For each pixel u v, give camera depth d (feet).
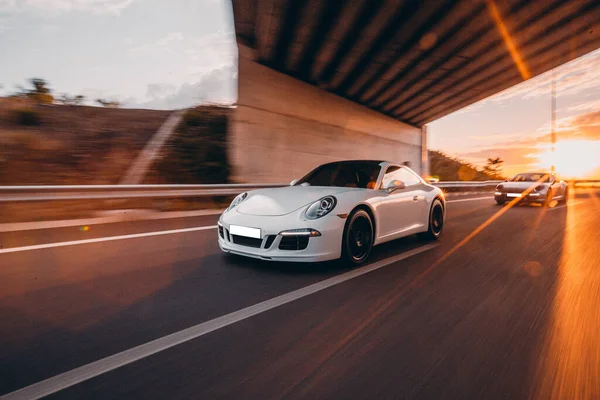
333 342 7.06
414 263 13.28
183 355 6.46
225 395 5.31
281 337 7.23
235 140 41.60
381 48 46.16
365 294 9.85
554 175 41.01
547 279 11.46
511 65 53.78
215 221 22.58
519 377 5.90
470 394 5.42
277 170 47.26
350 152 63.72
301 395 5.34
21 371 5.88
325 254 11.57
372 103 68.49
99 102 56.13
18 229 18.58
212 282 10.64
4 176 29.91
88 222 21.07
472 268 12.70
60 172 33.06
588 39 45.83
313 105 54.70
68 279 10.77
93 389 5.39
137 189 24.25
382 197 14.02
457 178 110.32
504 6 37.58
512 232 20.43
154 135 47.47
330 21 39.50
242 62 42.80
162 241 16.22
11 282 10.45
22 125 41.09
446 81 59.16
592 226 22.90
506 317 8.41
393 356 6.54
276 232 11.34
